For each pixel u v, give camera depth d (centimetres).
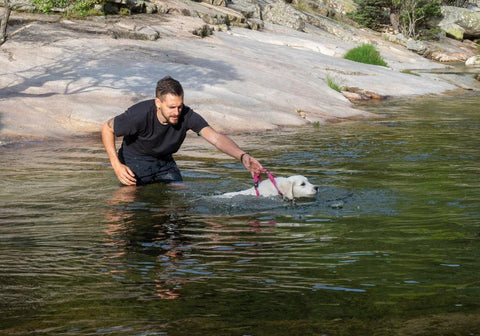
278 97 1487
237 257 364
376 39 3928
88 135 1082
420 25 4619
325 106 1501
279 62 2092
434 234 415
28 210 512
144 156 654
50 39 1644
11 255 372
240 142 997
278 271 331
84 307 276
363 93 1952
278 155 845
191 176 690
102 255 371
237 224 461
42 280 319
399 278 315
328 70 2217
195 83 1463
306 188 549
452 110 1561
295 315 261
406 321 251
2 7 1828
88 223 464
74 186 623
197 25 2266
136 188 615
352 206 519
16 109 1122
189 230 441
